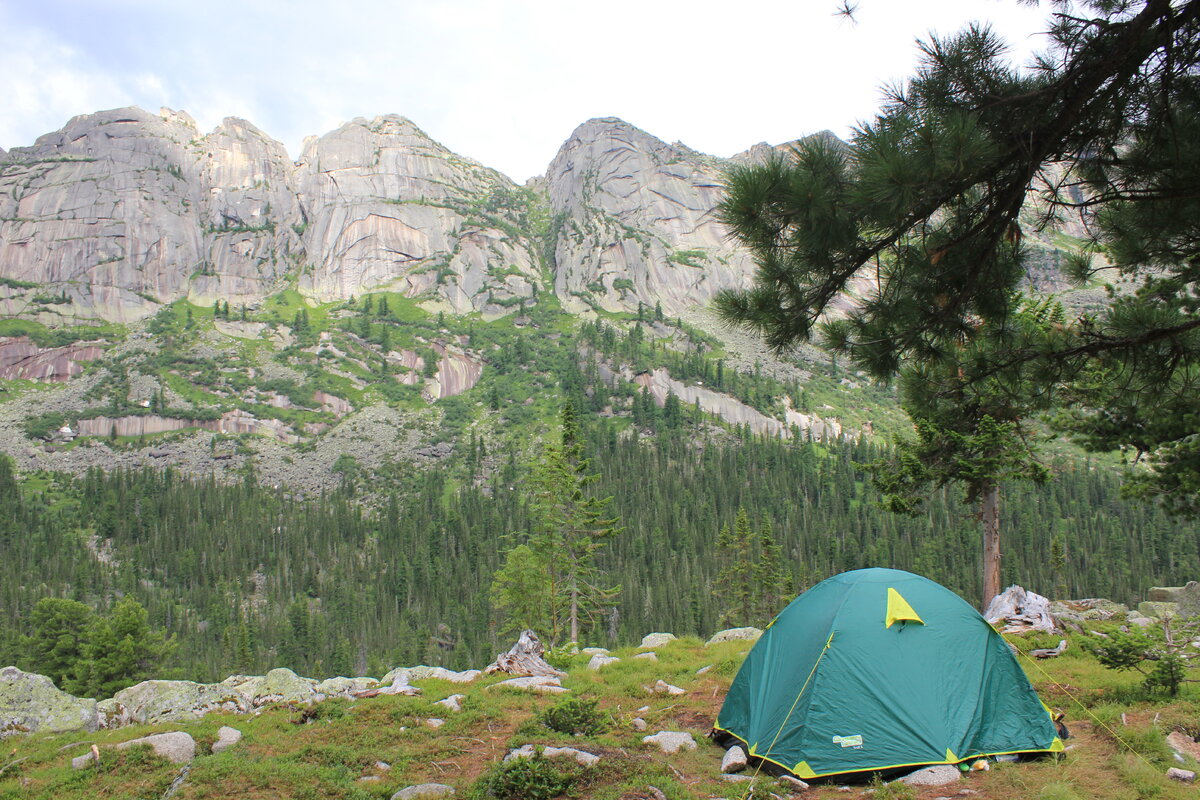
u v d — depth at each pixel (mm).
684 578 105375
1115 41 6945
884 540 122000
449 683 20500
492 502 165250
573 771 11297
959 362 10203
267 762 12867
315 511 173625
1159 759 10828
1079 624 20969
